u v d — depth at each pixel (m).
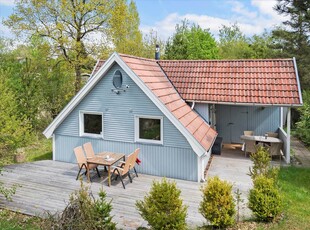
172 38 33.38
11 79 19.02
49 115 22.08
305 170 12.69
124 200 9.40
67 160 13.64
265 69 14.93
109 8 24.05
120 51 28.31
